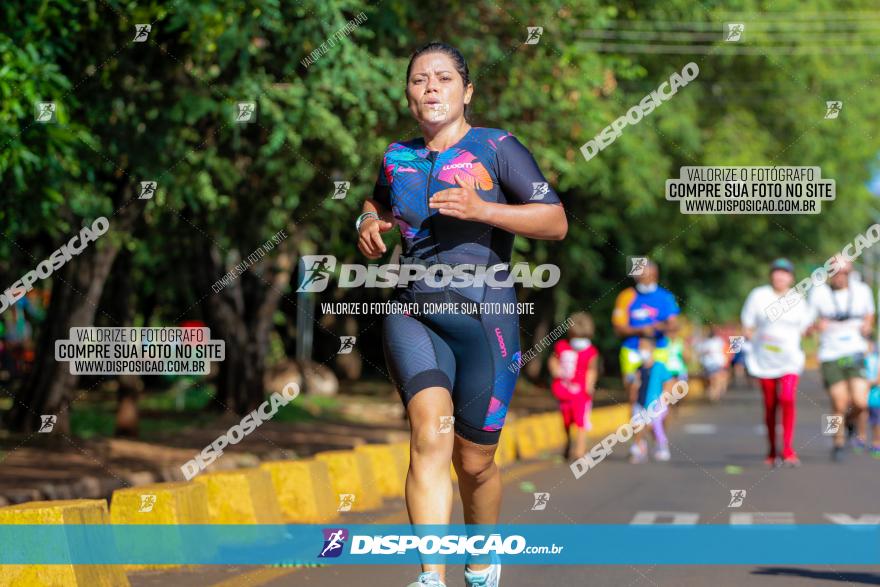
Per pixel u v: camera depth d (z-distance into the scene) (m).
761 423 40.66
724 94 47.28
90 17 18.61
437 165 7.63
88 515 9.72
